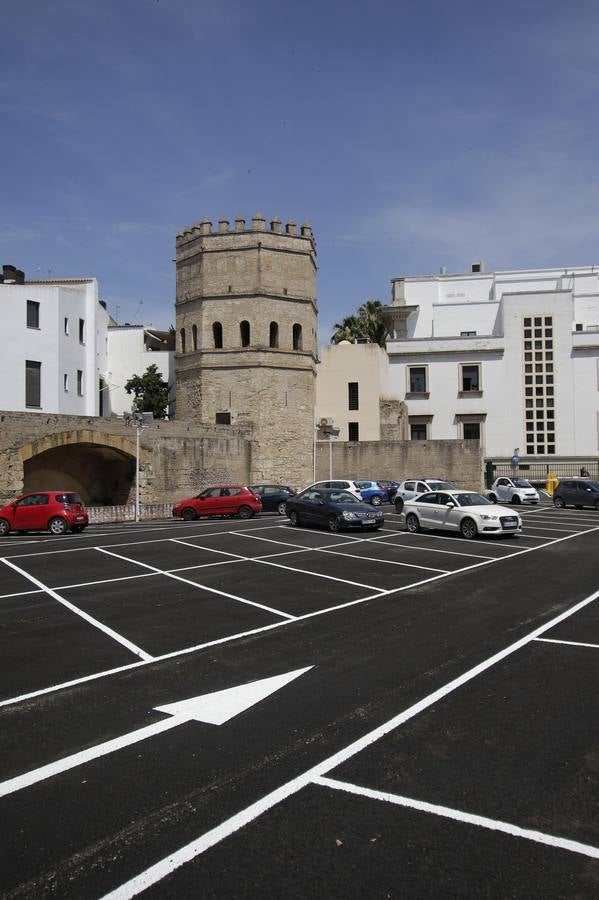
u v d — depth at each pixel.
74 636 9.88
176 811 4.77
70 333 40.69
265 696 7.18
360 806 4.82
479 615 11.03
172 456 35.75
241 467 39.22
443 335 53.94
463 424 50.56
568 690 7.30
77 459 36.06
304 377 41.62
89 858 4.20
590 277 53.97
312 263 42.56
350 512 24.22
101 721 6.52
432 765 5.48
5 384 36.84
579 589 13.23
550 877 3.98
